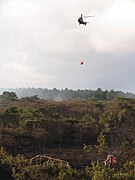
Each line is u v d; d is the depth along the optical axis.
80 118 60.25
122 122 55.03
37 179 24.14
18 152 42.69
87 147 39.44
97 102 70.19
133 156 32.00
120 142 46.94
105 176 21.75
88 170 23.48
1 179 27.16
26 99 79.25
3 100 83.25
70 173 23.08
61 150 45.97
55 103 70.31
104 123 55.25
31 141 45.41
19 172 25.47
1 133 44.31
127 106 59.12
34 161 27.98
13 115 53.16
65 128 50.75
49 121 50.41
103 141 36.94
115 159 27.36
